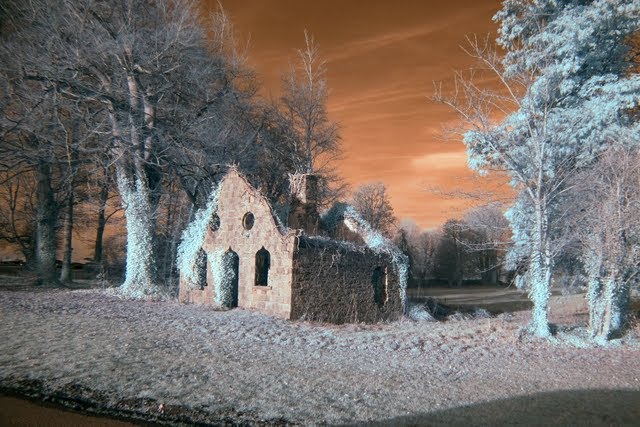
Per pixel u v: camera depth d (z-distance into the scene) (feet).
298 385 38.17
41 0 104.22
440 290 219.82
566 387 42.45
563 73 75.31
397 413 32.42
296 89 163.73
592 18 78.18
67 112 112.98
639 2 78.48
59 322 60.49
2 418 30.19
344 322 82.38
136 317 69.15
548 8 84.74
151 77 109.60
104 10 109.29
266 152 146.41
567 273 94.43
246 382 38.27
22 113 105.70
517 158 75.15
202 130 112.78
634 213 64.23
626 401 37.96
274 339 58.90
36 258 130.31
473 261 240.53
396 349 58.18
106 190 125.90
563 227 72.23
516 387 41.70
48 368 39.58
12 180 137.08
